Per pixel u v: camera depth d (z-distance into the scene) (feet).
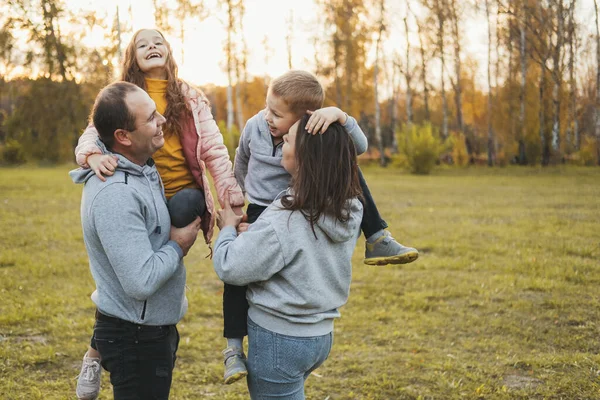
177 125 9.14
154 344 8.26
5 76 103.04
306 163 7.61
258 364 8.03
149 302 8.11
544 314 19.60
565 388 14.01
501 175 83.30
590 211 42.52
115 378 8.23
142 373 8.21
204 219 9.29
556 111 101.09
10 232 31.86
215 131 9.53
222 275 7.80
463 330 18.17
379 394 13.69
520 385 14.24
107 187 7.77
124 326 8.13
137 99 7.84
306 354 7.90
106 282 8.09
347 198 7.77
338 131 7.84
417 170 88.07
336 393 13.75
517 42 110.83
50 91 103.30
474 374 14.70
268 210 7.91
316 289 7.84
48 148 104.12
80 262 25.76
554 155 102.06
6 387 13.50
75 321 18.02
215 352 16.11
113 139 7.93
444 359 15.76
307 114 8.01
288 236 7.59
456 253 28.60
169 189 9.31
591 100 113.80
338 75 124.98
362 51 122.72
